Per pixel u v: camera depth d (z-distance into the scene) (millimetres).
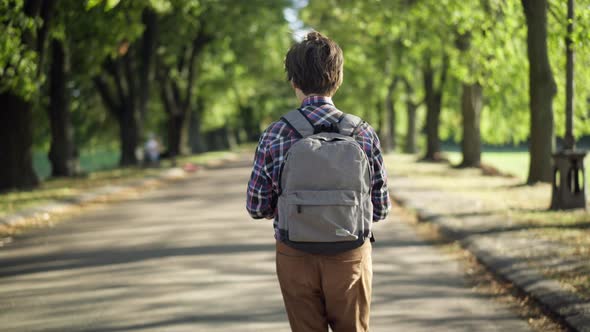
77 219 12117
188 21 28547
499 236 8391
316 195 2547
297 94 2811
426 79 29312
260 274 6910
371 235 2736
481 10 14516
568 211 10781
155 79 35531
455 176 19922
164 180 22703
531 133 14984
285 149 2648
